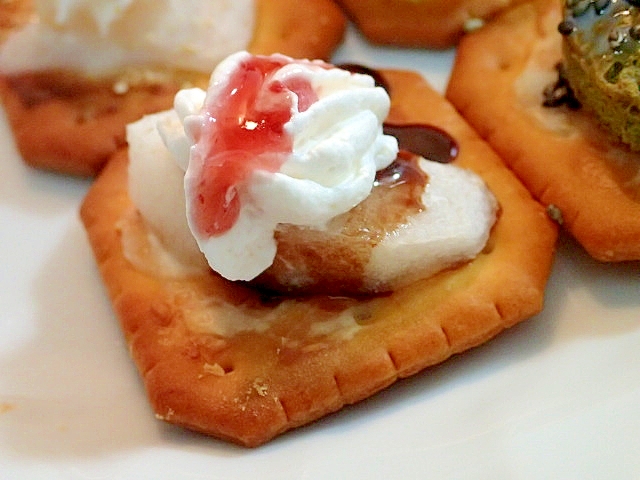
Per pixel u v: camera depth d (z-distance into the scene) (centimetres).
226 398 11
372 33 15
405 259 11
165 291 12
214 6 14
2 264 13
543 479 10
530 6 14
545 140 13
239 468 10
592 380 11
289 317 11
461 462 10
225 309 11
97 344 12
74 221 13
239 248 10
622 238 11
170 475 10
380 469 10
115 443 11
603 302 12
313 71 11
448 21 15
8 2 16
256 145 10
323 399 11
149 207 12
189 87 14
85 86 14
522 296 11
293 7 15
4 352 12
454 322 11
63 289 13
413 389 11
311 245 11
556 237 12
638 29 11
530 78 13
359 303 11
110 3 14
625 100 11
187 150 11
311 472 10
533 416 10
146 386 11
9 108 14
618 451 10
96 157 14
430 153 13
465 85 14
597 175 12
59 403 12
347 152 11
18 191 14
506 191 12
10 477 11
